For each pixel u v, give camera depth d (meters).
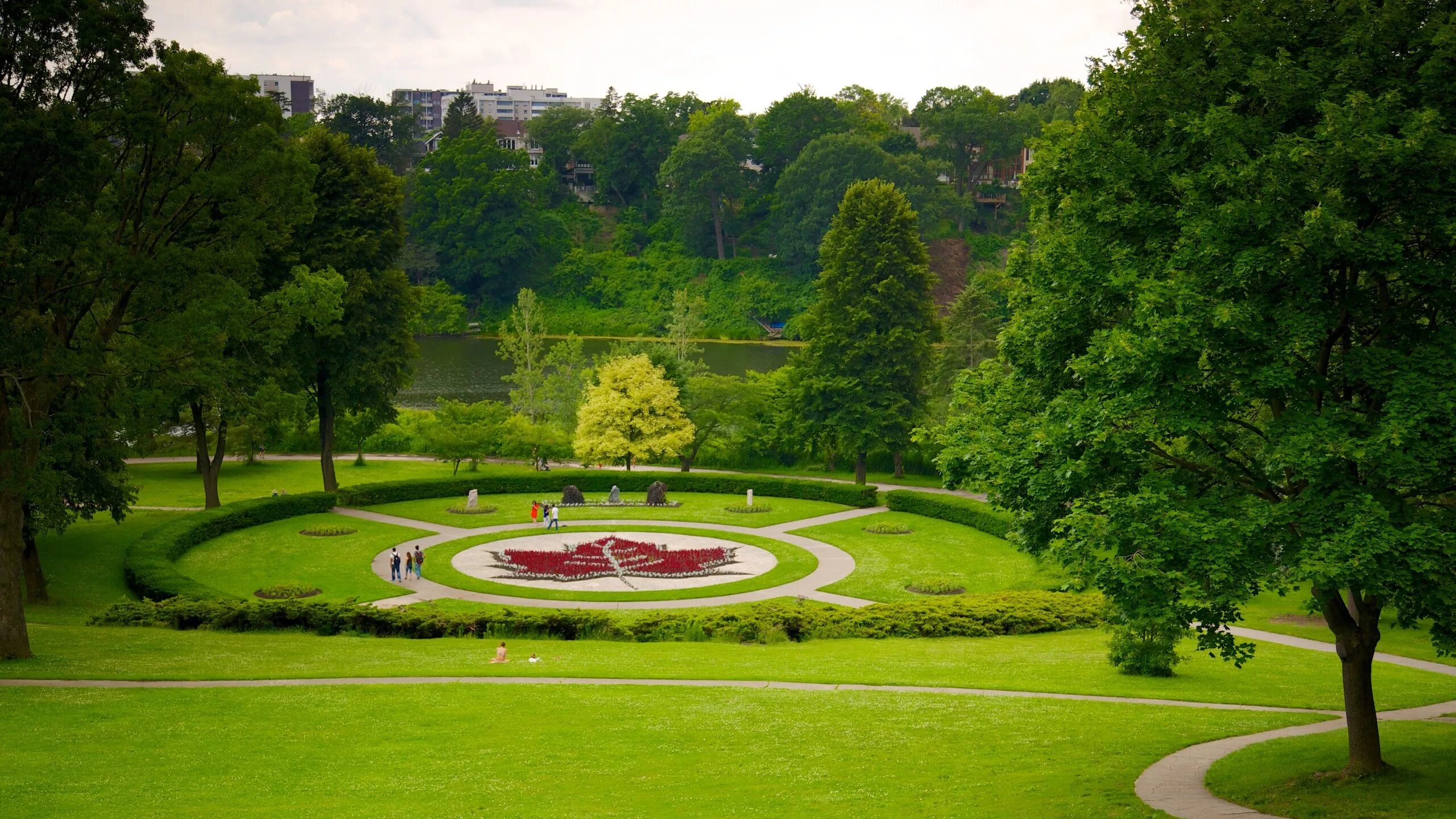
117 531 53.03
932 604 39.88
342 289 44.28
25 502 38.47
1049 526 19.80
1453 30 15.66
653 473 72.81
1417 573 15.70
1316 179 15.89
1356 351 16.53
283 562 50.09
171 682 26.58
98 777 18.52
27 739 20.72
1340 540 15.23
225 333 33.69
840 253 71.69
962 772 19.50
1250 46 18.05
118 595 43.34
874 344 70.81
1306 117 17.48
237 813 16.72
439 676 28.16
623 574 48.72
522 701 25.02
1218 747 21.70
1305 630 38.56
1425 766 18.78
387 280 65.00
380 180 65.06
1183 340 16.28
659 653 32.59
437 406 104.12
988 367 23.09
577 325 159.00
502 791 18.25
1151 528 16.81
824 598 44.97
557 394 84.69
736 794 18.08
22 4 26.64
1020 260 22.53
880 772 19.53
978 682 28.67
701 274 166.62
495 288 166.62
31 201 27.30
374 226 65.00
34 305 28.03
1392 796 16.67
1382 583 15.27
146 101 30.22
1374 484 16.31
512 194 161.50
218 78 32.03
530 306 87.25
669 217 177.25
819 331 72.69
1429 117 15.19
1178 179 17.56
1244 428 19.62
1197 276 16.98
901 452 74.50
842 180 153.00
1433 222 16.05
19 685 25.50
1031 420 19.97
